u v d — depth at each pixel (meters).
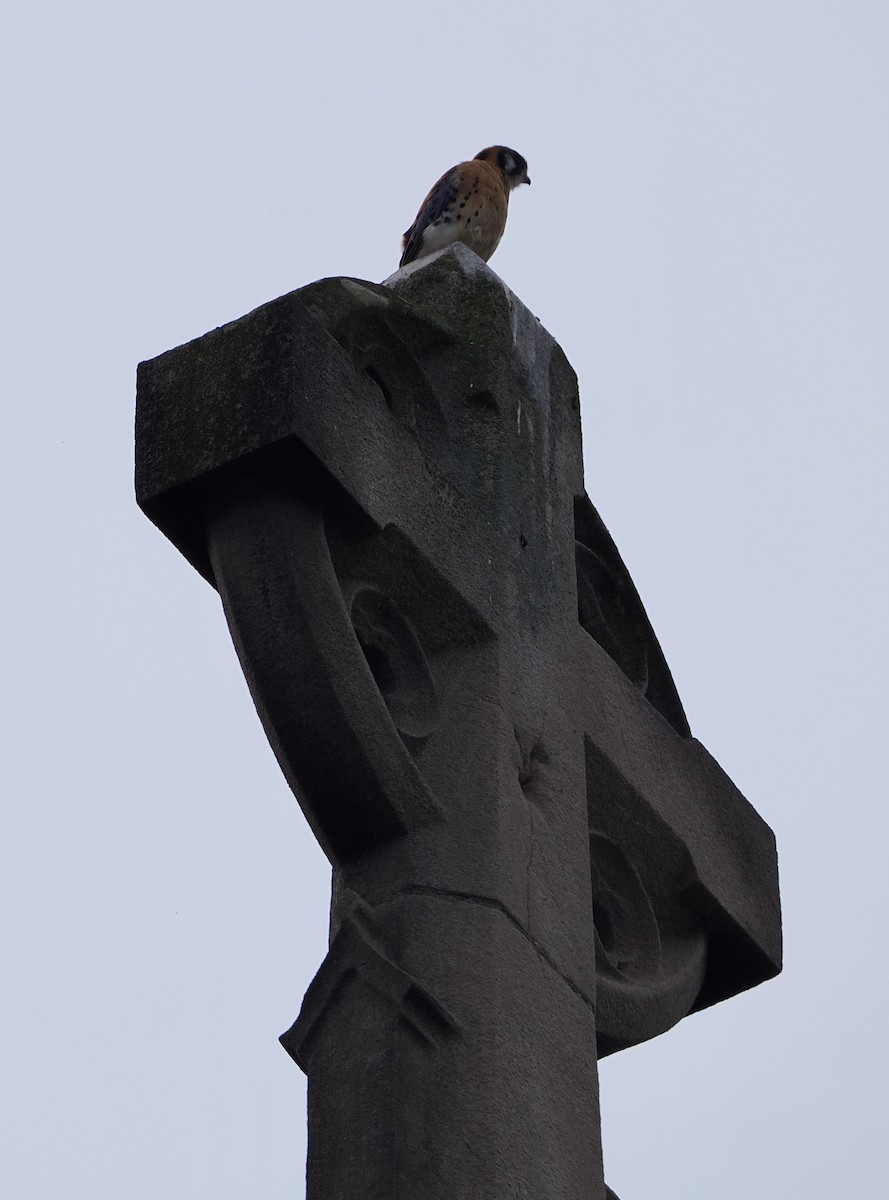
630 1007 10.73
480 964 9.09
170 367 9.82
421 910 9.18
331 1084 8.62
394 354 10.98
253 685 9.27
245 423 9.46
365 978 8.83
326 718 9.18
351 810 9.34
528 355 11.70
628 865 11.52
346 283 10.73
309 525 9.50
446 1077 8.68
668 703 12.29
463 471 10.96
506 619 10.45
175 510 9.62
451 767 9.76
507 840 9.61
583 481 11.93
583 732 10.87
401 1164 8.34
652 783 11.55
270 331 9.69
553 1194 8.77
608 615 12.16
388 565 9.96
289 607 9.23
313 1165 8.44
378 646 10.02
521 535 10.93
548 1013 9.35
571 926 9.85
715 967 12.07
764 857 12.49
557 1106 9.09
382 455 10.00
